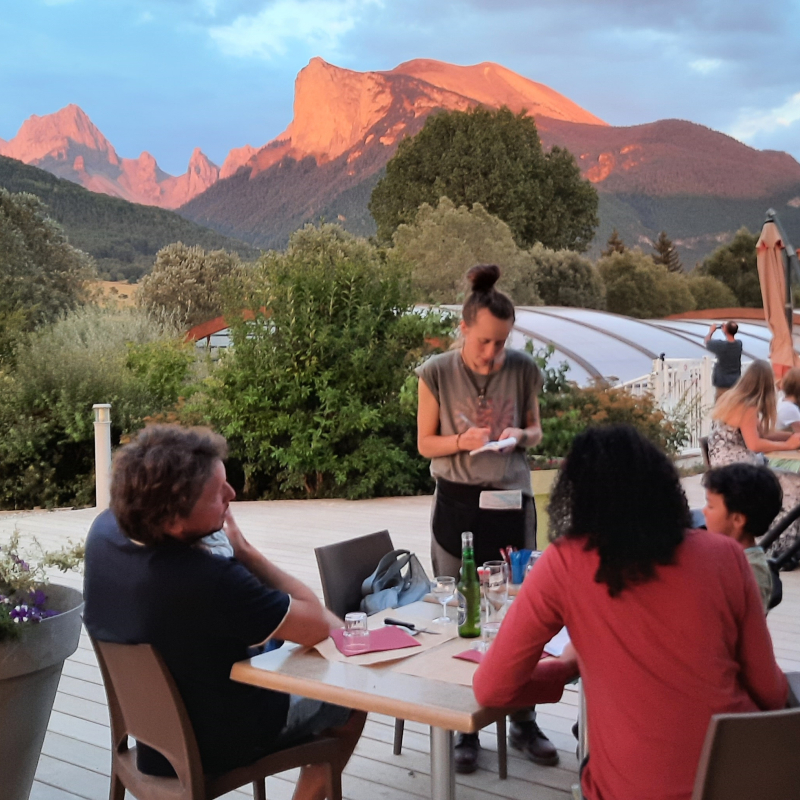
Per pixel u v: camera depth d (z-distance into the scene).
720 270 53.59
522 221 42.00
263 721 2.23
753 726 1.52
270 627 2.11
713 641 1.64
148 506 2.02
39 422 10.60
